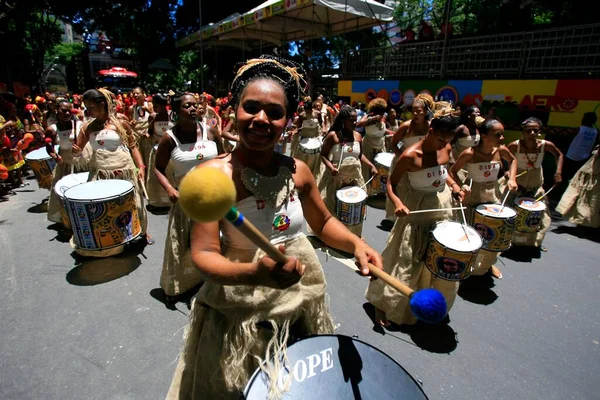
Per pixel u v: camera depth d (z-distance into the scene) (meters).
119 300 3.52
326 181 5.05
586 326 3.40
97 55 28.67
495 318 3.47
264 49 21.31
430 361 2.90
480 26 15.31
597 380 2.77
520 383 2.71
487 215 3.74
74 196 3.67
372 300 3.33
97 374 2.64
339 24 13.88
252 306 1.49
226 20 15.54
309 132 6.45
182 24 26.11
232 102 1.54
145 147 7.23
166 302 3.50
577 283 4.16
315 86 19.73
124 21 25.19
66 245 4.67
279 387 1.37
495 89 8.45
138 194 4.48
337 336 1.57
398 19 19.86
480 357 2.96
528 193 5.00
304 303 1.61
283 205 1.50
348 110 4.72
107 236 3.80
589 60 7.46
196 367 1.66
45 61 38.19
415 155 2.98
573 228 5.90
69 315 3.28
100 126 4.20
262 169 1.49
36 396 2.44
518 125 8.21
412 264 3.07
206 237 1.36
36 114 11.41
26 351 2.83
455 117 2.84
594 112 7.10
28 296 3.55
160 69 24.12
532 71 8.18
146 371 2.68
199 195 0.85
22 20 19.34
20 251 4.49
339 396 1.39
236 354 1.49
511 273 4.36
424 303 1.13
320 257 4.56
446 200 3.16
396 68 11.27
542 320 3.47
